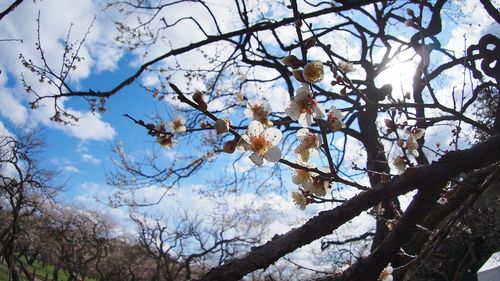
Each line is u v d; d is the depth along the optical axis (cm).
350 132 722
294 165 168
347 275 125
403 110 270
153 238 2191
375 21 714
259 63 740
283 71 736
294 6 163
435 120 277
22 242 2577
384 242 127
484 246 468
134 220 2195
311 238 111
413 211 129
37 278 2564
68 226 2709
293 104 172
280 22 477
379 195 121
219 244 1902
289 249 106
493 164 201
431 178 126
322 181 181
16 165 1377
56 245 3047
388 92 327
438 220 246
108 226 2986
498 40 376
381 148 599
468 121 267
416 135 282
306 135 183
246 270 102
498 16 359
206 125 184
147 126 208
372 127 672
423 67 288
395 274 189
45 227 2552
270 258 105
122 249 2981
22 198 1403
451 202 215
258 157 162
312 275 304
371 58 689
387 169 440
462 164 130
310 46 164
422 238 250
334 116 182
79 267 2553
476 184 202
